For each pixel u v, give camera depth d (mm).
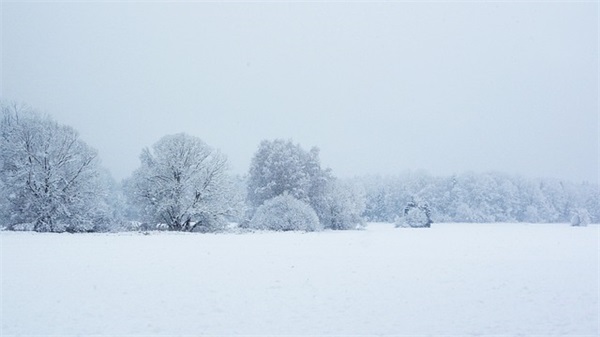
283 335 10703
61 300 13781
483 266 20656
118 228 46812
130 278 17172
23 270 18734
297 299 14086
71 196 44188
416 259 23203
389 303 13586
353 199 66125
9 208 43500
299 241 34844
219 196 50438
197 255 24250
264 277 17578
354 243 33156
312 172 65500
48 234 38875
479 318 12016
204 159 51219
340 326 11367
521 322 11656
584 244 32781
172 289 15344
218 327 11305
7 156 44375
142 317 12102
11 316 12102
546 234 46344
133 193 51094
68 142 45906
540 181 118312
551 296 14422
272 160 63656
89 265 20219
